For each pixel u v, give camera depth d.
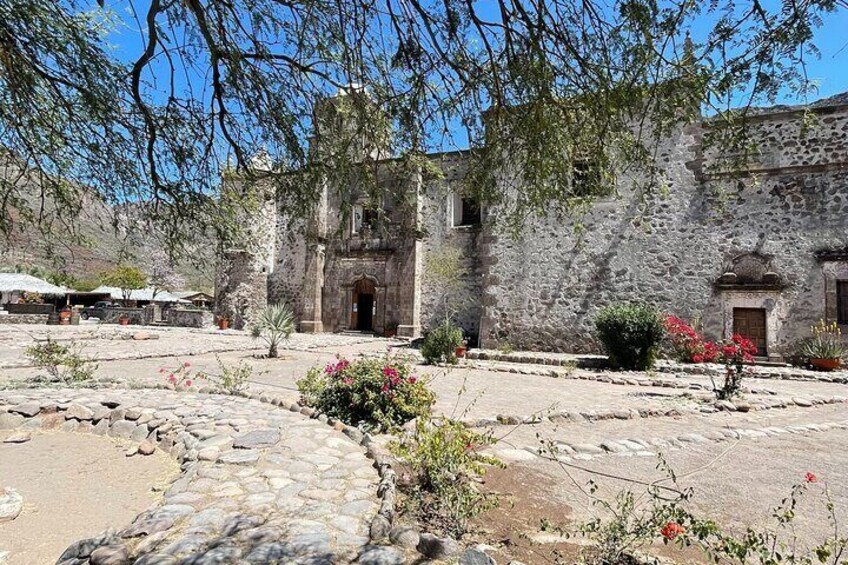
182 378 6.67
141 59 2.50
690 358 9.94
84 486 3.54
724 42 2.02
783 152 10.16
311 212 3.43
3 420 4.81
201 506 2.62
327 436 3.99
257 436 3.88
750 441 4.47
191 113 3.15
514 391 7.04
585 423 5.11
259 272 18.31
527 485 3.23
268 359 10.04
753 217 10.28
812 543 2.49
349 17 2.76
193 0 2.46
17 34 2.79
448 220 15.78
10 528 2.90
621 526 2.28
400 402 4.50
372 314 17.92
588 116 2.69
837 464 3.83
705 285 10.54
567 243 11.87
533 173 2.96
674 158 10.98
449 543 2.19
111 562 2.02
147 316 21.03
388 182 3.50
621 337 9.31
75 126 3.26
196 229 3.52
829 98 10.20
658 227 11.03
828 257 9.60
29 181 3.34
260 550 2.14
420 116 3.02
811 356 9.27
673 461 3.85
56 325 17.94
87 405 5.07
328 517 2.52
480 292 15.20
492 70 2.59
